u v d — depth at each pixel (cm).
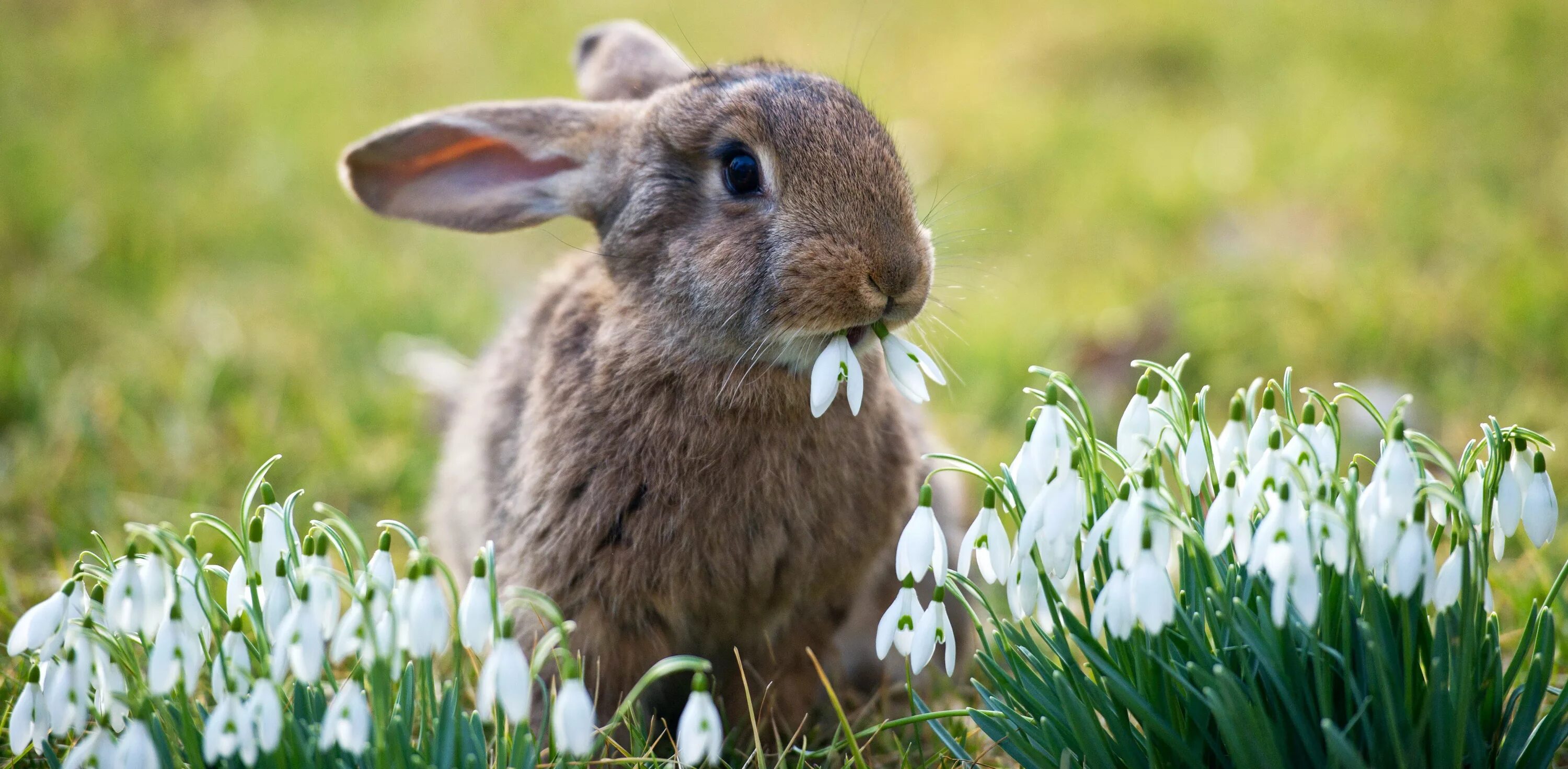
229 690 461
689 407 621
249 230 1269
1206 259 1145
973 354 1009
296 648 448
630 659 638
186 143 1465
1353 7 1706
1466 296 1010
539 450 644
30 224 1248
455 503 771
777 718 670
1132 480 473
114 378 981
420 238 1278
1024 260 1160
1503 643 643
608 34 849
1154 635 457
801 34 1672
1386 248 1123
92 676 505
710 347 617
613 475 620
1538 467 470
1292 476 470
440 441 927
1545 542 473
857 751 521
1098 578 506
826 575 657
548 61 1648
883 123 698
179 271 1195
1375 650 441
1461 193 1204
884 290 582
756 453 622
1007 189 1284
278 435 935
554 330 687
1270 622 463
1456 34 1592
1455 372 926
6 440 923
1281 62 1562
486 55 1688
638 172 654
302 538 803
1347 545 451
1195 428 496
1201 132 1397
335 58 1716
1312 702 471
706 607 642
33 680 493
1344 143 1334
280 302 1130
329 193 1348
